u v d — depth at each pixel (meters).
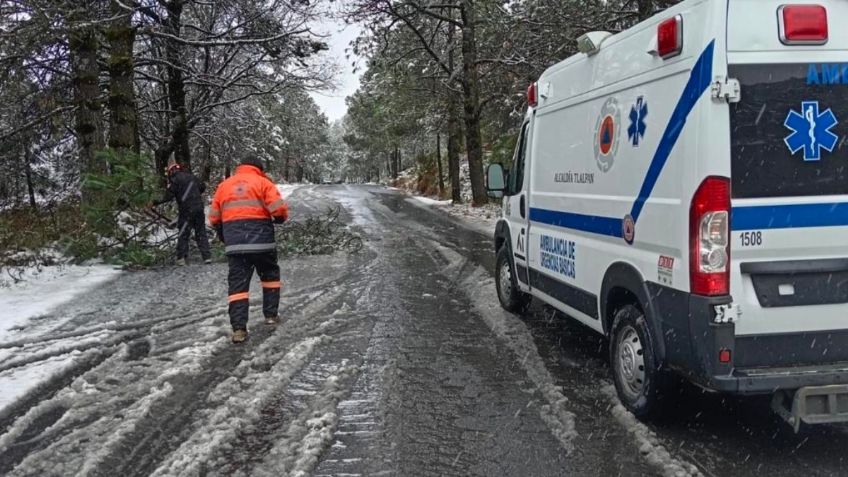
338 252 12.92
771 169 3.61
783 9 3.59
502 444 4.07
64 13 11.18
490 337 6.59
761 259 3.62
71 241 11.18
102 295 8.65
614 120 4.65
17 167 16.88
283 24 17.69
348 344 6.34
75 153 16.47
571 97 5.51
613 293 4.73
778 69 3.60
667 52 3.89
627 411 4.53
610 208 4.68
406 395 4.94
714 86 3.53
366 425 4.38
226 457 3.88
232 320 6.34
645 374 4.21
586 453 3.94
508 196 7.48
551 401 4.77
